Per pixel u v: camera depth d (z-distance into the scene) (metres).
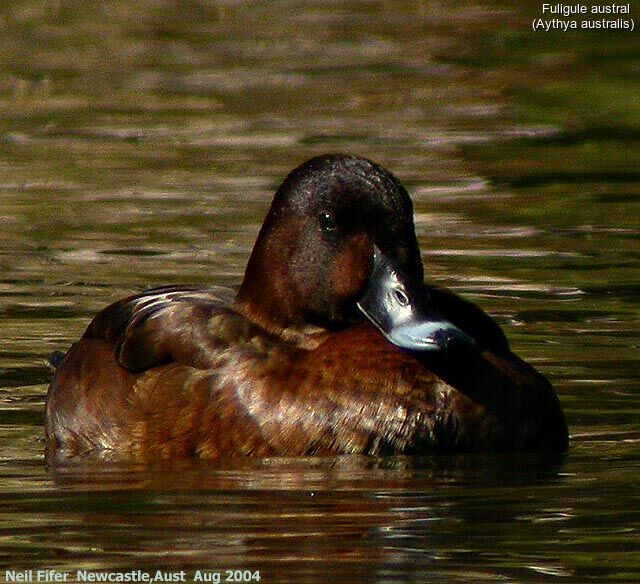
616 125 22.62
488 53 28.16
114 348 10.89
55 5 34.31
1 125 23.44
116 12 33.56
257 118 23.56
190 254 15.92
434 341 9.76
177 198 18.53
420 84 25.97
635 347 12.51
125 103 24.94
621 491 9.14
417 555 8.06
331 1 34.47
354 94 25.34
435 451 9.98
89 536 8.47
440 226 17.05
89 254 15.98
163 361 10.62
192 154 21.14
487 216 17.50
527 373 10.30
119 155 21.17
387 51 28.86
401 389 10.02
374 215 10.26
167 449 10.32
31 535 8.51
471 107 24.14
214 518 8.74
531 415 10.12
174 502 9.08
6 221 17.55
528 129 22.53
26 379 12.16
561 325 13.19
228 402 10.23
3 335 13.16
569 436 10.48
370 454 9.98
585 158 20.59
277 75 27.00
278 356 10.32
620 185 18.98
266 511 8.85
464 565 7.89
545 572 7.77
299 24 31.89
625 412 10.99
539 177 19.50
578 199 18.28
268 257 10.57
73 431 10.75
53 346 12.84
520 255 15.72
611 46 28.03
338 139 21.94
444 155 20.88
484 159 20.56
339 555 8.07
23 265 15.56
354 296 10.32
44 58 28.72
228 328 10.49
